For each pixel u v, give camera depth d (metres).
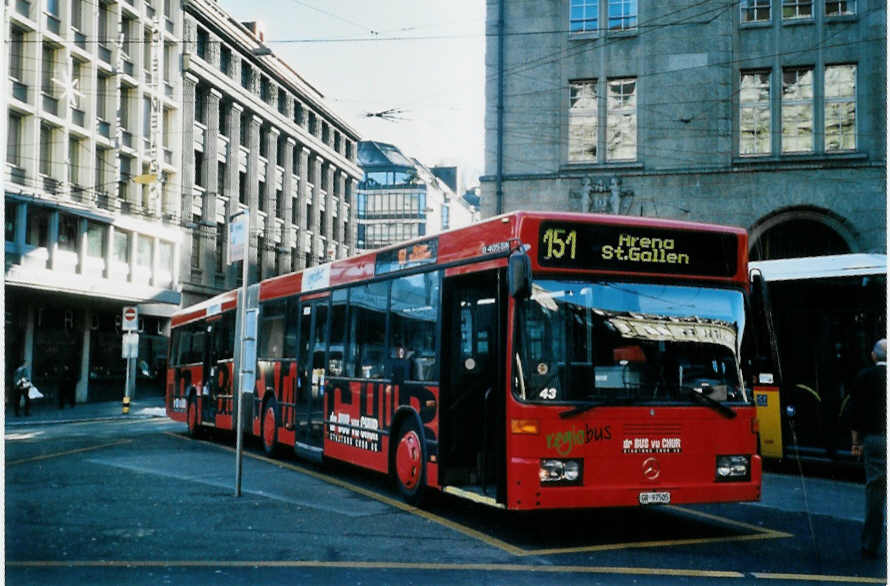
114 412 32.56
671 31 25.75
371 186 92.88
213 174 45.81
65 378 32.88
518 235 8.36
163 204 41.47
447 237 9.88
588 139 26.31
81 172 35.47
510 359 8.18
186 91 43.31
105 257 36.72
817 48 24.97
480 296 9.09
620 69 26.05
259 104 50.75
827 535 8.87
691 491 8.34
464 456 9.24
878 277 13.03
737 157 25.22
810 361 13.71
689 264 8.82
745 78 25.52
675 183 25.41
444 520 9.50
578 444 8.09
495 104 26.81
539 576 6.96
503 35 26.88
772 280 14.31
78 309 37.19
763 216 24.84
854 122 24.80
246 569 7.10
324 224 61.25
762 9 25.45
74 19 35.28
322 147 60.22
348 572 7.04
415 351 10.39
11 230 31.41
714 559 7.69
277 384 15.50
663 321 8.59
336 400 12.80
